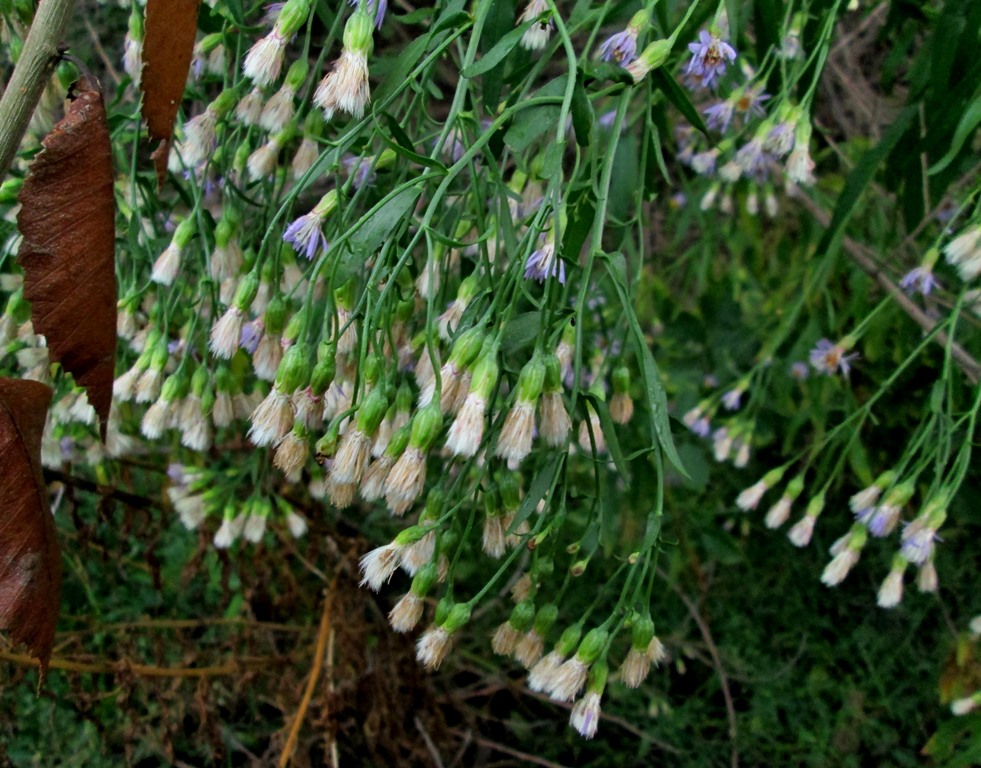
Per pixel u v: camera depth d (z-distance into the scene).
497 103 0.25
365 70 0.22
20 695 0.37
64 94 0.26
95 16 0.48
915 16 0.31
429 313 0.22
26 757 0.37
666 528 0.49
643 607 0.23
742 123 0.34
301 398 0.22
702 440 0.52
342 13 0.24
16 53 0.26
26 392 0.21
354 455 0.22
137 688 0.37
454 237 0.26
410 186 0.22
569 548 0.24
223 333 0.24
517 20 0.27
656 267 0.57
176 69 0.21
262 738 0.42
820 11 0.32
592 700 0.23
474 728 0.44
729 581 0.50
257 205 0.27
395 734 0.39
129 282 0.28
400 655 0.40
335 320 0.22
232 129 0.27
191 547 0.43
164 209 0.29
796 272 0.47
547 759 0.45
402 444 0.22
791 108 0.29
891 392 0.47
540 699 0.46
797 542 0.34
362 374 0.23
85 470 0.42
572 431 0.25
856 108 0.49
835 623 0.50
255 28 0.25
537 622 0.24
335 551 0.39
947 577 0.47
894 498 0.29
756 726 0.46
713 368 0.53
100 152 0.21
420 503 0.42
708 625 0.49
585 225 0.25
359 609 0.39
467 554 0.45
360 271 0.23
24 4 0.26
